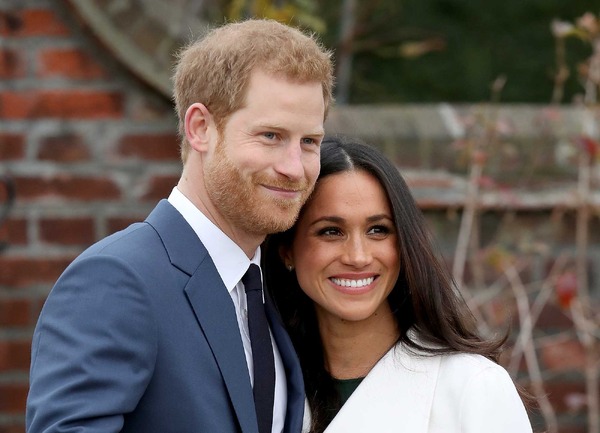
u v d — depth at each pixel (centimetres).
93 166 1295
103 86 1294
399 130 1388
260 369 884
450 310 952
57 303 822
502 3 2084
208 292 859
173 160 1299
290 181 847
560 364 1384
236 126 845
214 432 829
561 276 1359
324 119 891
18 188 1290
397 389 940
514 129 1402
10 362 1292
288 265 979
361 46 1884
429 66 2069
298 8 1460
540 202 1371
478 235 1385
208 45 865
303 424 958
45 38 1288
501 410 906
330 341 980
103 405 781
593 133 1400
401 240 932
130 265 825
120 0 1287
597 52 1437
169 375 823
